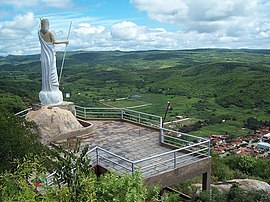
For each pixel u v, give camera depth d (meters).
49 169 6.14
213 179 15.74
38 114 13.49
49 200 3.89
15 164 6.55
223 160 20.80
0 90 33.19
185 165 10.30
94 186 4.81
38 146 7.47
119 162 10.80
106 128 15.81
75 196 4.31
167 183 9.87
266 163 20.00
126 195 4.96
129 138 13.91
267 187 13.68
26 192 3.75
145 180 9.28
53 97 15.39
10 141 6.80
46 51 15.21
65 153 5.51
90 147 12.64
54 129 13.41
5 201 3.69
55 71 15.56
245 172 19.34
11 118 7.97
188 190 12.61
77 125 14.36
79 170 4.68
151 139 13.69
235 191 11.06
